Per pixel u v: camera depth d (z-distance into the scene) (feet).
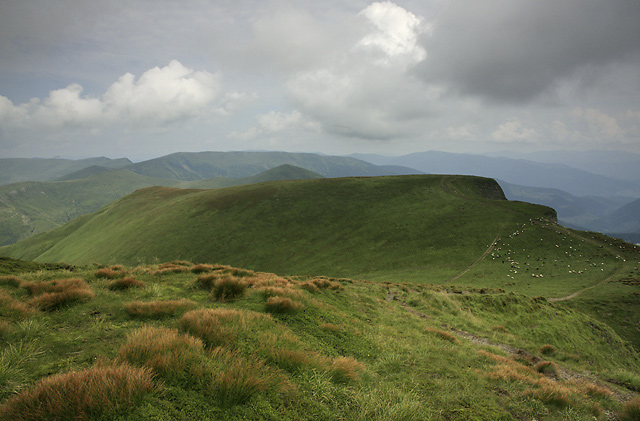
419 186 412.77
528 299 103.09
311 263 284.00
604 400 29.94
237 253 317.22
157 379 14.97
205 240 342.03
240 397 14.64
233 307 31.86
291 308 32.63
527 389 26.04
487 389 24.86
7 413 11.30
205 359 17.20
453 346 38.99
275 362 20.02
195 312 24.25
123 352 16.06
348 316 40.22
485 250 245.65
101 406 11.86
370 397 18.03
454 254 249.34
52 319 23.44
